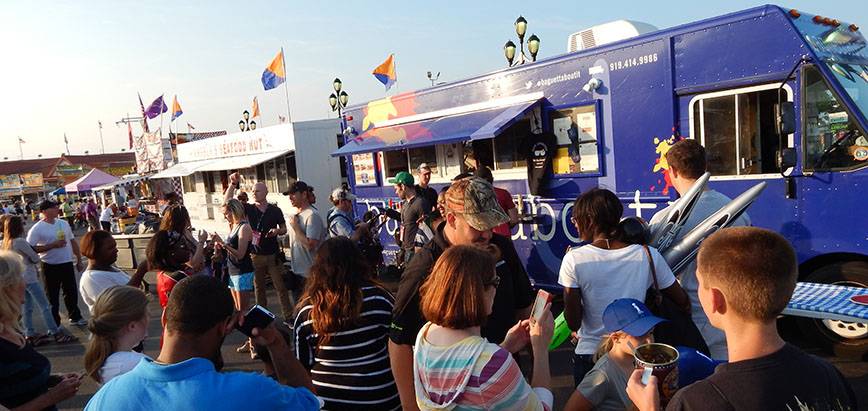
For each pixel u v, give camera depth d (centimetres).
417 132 695
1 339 245
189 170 1399
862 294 336
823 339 449
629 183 529
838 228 414
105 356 257
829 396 126
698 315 287
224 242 589
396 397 251
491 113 632
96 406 158
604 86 537
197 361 163
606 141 543
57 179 6022
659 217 314
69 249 723
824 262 438
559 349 532
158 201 2259
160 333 694
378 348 246
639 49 509
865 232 401
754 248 130
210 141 1393
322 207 1070
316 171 1064
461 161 698
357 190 867
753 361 127
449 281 178
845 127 406
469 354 171
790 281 127
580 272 260
